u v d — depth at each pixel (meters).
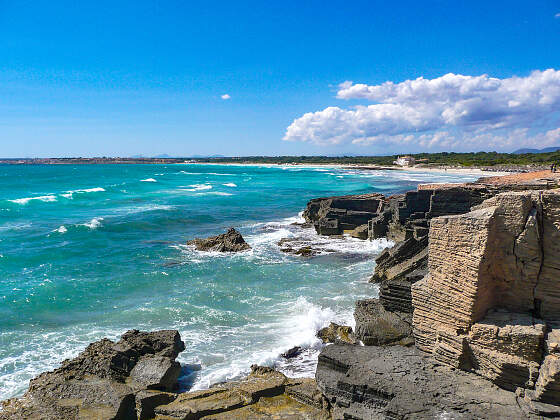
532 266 10.88
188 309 20.12
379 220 35.78
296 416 11.16
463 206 28.39
